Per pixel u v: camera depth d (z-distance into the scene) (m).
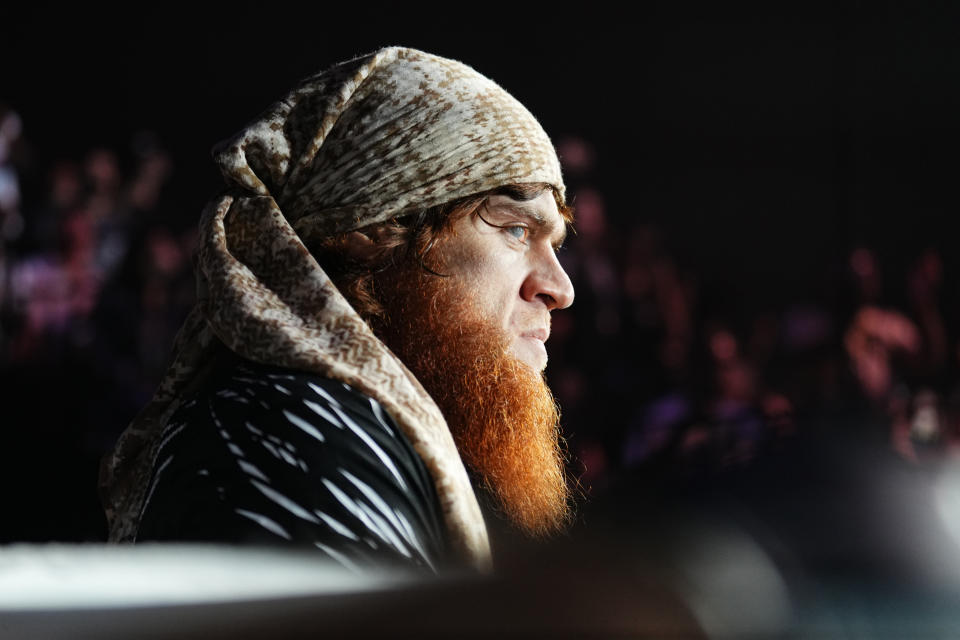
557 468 1.37
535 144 1.31
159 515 0.91
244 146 1.28
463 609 0.39
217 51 9.30
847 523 0.44
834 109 9.73
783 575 0.42
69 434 5.93
